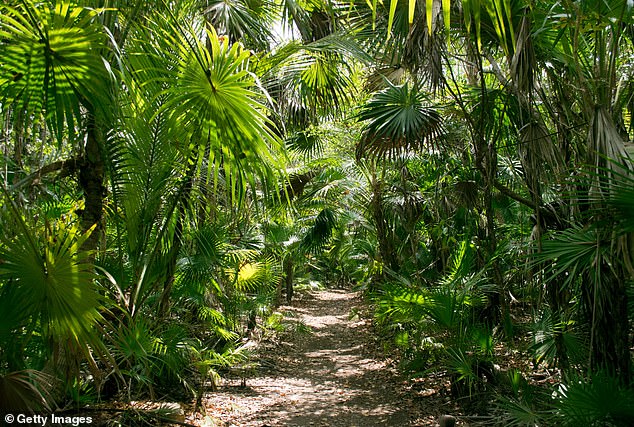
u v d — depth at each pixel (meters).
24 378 2.69
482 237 7.92
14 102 2.83
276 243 11.75
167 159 4.22
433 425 5.37
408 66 5.33
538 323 5.28
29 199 4.19
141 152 4.14
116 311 4.48
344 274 28.77
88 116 3.71
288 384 7.47
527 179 5.15
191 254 6.16
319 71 6.30
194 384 6.59
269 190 4.27
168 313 6.05
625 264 3.21
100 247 4.61
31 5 2.41
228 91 3.21
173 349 5.05
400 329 8.10
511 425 4.26
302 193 10.90
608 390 3.19
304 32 6.37
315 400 6.57
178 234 5.25
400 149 6.47
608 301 3.86
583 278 4.14
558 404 3.43
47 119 2.81
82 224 4.00
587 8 3.54
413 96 5.96
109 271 4.49
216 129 3.49
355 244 16.16
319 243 12.35
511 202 8.18
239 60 3.19
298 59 5.58
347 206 12.90
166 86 3.97
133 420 4.48
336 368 8.70
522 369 5.93
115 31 4.11
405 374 6.58
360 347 10.55
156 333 5.08
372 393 6.86
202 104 3.34
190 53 3.20
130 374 4.30
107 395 5.08
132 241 4.40
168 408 4.74
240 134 3.50
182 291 6.02
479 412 5.43
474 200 7.14
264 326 10.62
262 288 9.70
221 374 7.48
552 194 5.80
